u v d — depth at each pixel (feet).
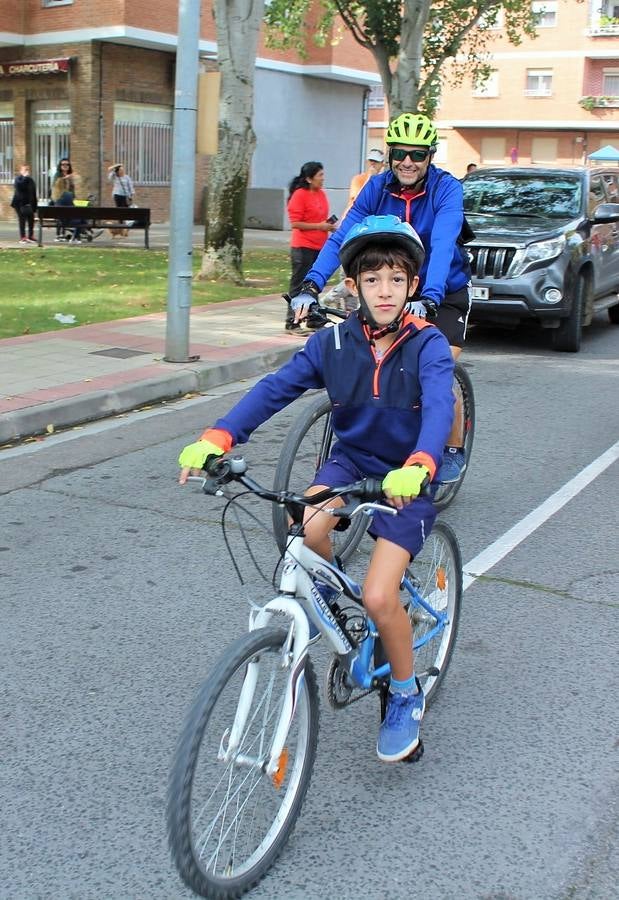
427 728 12.14
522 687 13.16
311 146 108.68
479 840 10.00
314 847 9.87
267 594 16.01
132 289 46.16
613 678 13.43
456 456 18.22
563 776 11.15
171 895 9.20
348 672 10.31
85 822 10.23
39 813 10.37
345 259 10.07
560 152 149.79
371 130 158.20
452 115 151.33
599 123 143.13
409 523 10.06
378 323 10.02
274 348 33.78
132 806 10.52
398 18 63.41
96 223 69.26
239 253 50.42
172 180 30.12
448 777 11.12
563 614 15.35
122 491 20.80
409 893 9.22
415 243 9.82
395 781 11.03
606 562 17.38
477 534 18.58
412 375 10.07
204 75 29.60
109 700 12.67
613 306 44.14
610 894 9.21
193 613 15.24
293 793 9.64
